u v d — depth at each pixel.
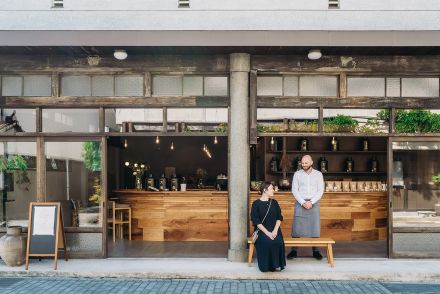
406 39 7.25
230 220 7.81
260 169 12.28
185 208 10.22
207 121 8.26
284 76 8.06
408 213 7.98
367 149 11.70
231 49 7.55
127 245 9.50
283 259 6.98
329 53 7.82
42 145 8.07
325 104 8.02
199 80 8.05
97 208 8.00
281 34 7.28
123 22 8.39
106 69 7.98
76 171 8.04
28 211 8.10
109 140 13.27
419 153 8.04
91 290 6.32
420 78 8.08
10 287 6.45
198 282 6.77
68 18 8.42
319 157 11.87
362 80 8.07
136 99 8.00
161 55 7.95
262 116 8.19
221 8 8.34
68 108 8.11
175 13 8.37
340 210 10.18
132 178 14.80
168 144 15.11
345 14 8.38
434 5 8.36
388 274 6.90
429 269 7.15
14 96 8.03
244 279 6.94
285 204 10.03
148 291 6.27
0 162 8.16
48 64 7.99
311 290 6.34
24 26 8.44
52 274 7.10
